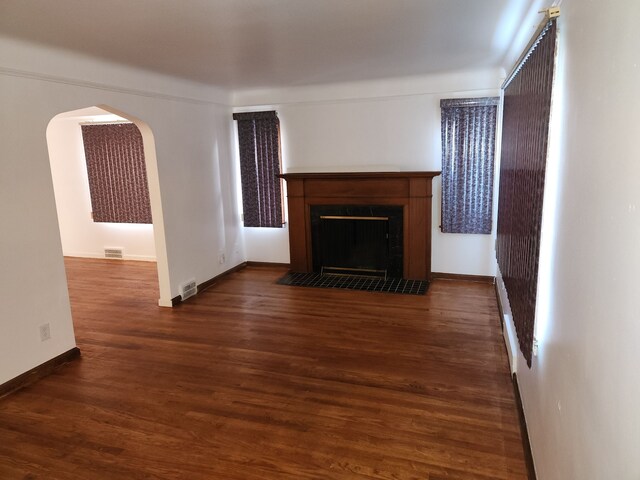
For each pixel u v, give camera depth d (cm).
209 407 283
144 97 424
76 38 299
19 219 311
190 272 502
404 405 278
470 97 486
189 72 429
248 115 567
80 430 263
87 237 705
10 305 307
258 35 304
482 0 247
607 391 101
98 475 226
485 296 471
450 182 508
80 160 680
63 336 346
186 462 233
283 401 287
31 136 318
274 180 579
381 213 525
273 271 593
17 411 284
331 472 223
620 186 97
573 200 146
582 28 139
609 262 104
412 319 414
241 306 466
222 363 342
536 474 202
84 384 316
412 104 512
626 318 90
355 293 493
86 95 362
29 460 238
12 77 303
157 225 458
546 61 183
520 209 248
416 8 259
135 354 362
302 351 357
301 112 557
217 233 554
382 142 532
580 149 138
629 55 94
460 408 273
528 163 222
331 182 538
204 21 269
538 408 202
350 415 270
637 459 81
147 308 468
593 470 111
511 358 307
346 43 336
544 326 193
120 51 339
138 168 649
